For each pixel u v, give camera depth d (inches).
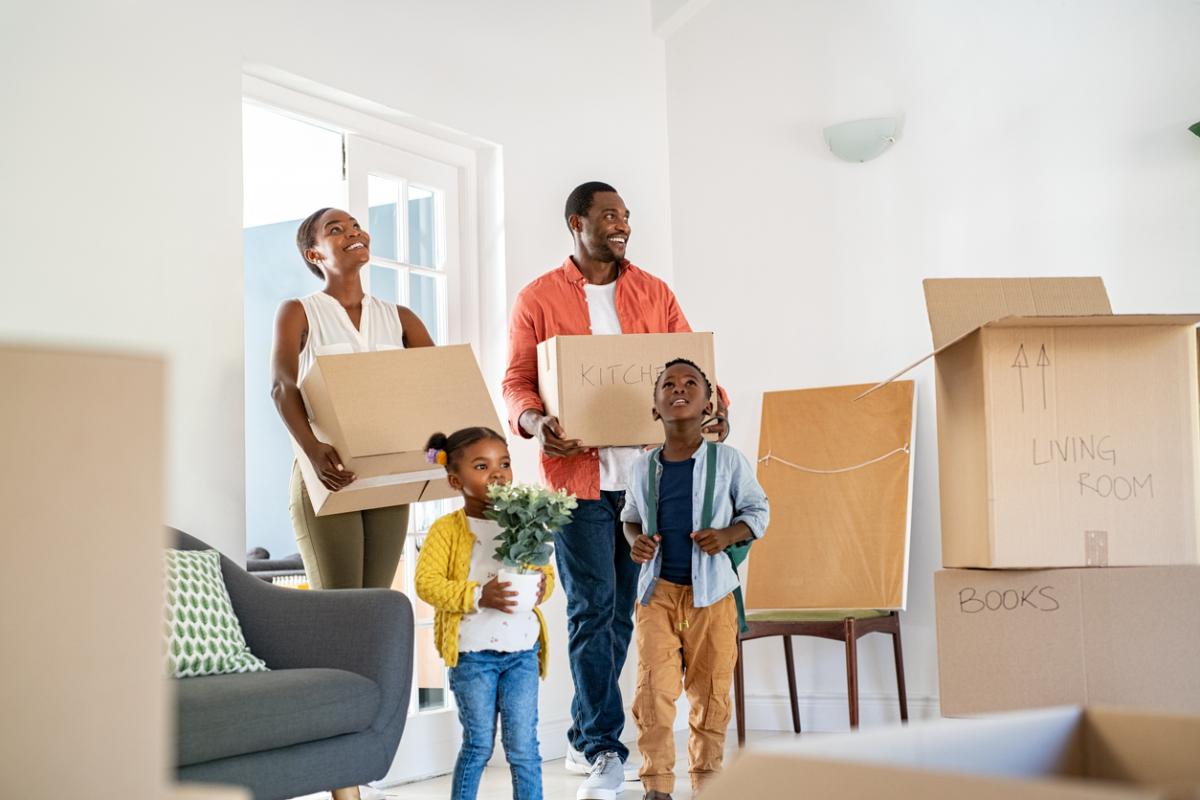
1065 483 76.4
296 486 116.3
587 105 174.4
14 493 22.7
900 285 170.2
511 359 134.0
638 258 180.4
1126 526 76.4
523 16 164.9
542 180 166.2
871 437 165.6
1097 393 76.8
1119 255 158.4
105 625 23.6
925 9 172.1
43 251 104.3
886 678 166.1
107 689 23.5
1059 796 17.3
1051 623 77.1
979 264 165.9
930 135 170.4
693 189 185.6
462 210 159.0
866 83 175.0
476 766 97.0
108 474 23.8
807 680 170.9
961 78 169.2
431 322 154.0
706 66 186.1
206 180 120.0
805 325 175.5
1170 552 76.2
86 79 109.1
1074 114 162.2
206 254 119.1
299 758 87.4
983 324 76.0
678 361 116.5
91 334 107.6
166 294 114.8
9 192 102.0
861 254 173.0
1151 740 26.5
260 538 251.6
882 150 172.4
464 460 101.5
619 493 128.6
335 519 114.4
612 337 123.9
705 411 121.3
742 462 114.9
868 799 19.4
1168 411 76.8
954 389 81.8
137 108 113.7
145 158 114.0
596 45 176.9
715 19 185.8
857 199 173.9
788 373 175.9
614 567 131.8
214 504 117.0
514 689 98.2
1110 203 159.3
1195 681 75.5
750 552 167.6
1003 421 76.3
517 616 98.2
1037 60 164.9
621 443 123.0
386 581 119.3
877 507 162.6
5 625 22.5
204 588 96.7
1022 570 77.7
